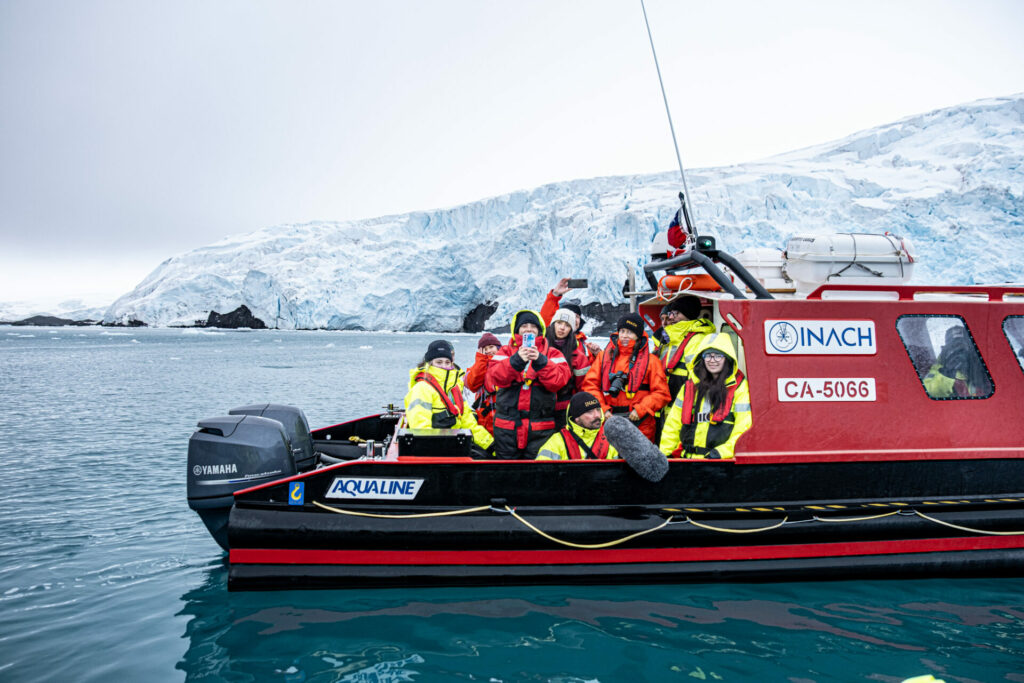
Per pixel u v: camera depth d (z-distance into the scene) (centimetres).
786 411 375
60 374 2800
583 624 332
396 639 320
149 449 939
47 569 431
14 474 756
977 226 5594
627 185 9638
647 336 411
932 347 398
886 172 7275
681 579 370
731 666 298
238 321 12169
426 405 432
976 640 320
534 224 8762
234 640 321
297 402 1703
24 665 302
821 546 374
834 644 315
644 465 355
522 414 410
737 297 391
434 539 359
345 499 362
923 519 375
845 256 426
